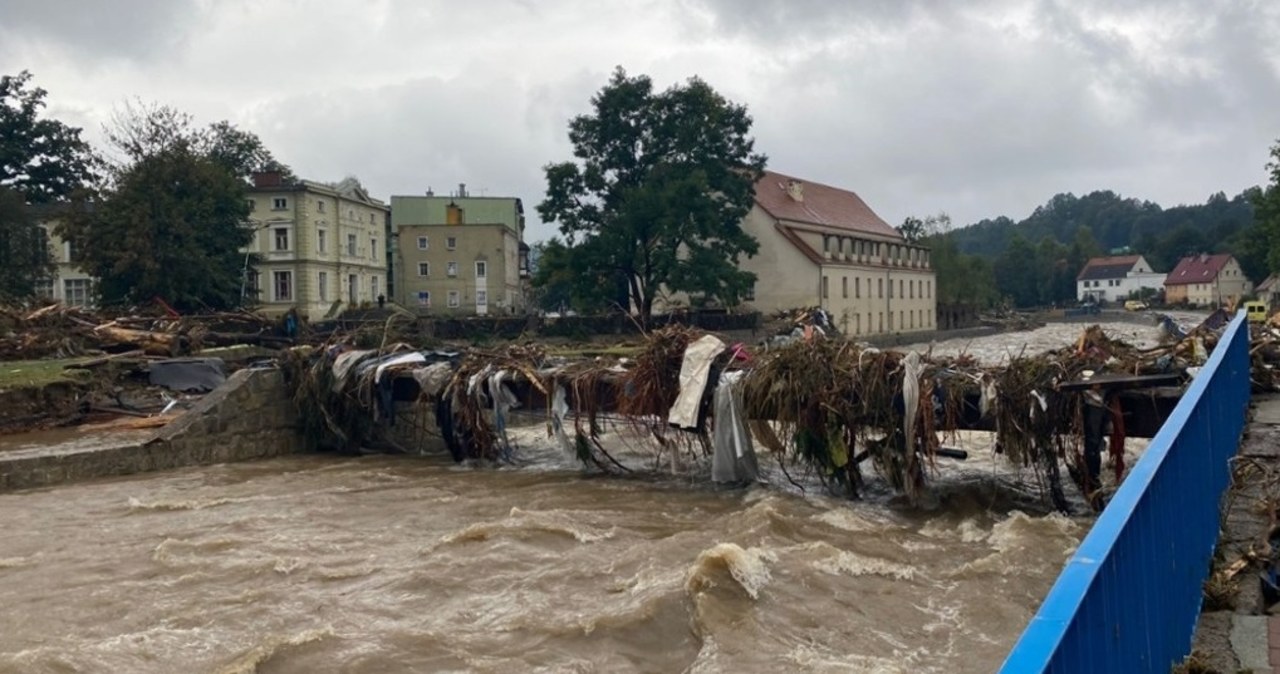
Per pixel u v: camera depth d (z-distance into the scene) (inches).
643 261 2108.8
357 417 757.3
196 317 1503.4
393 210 3503.9
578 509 517.7
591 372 635.5
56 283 2647.6
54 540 459.5
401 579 379.2
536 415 825.5
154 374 1089.4
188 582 385.7
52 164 2596.0
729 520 479.2
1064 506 498.6
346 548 437.7
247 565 405.4
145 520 504.4
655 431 612.1
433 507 537.0
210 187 2054.6
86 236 1932.8
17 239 2018.9
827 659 290.7
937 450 515.5
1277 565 246.4
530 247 4650.6
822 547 405.7
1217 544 264.8
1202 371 275.0
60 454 618.8
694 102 2091.5
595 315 2153.1
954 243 3821.4
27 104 2566.4
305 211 2716.5
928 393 507.8
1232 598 223.8
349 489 598.5
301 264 2711.6
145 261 1886.1
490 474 654.5
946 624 323.6
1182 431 197.8
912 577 377.7
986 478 568.7
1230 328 425.1
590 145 2118.6
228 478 643.5
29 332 1202.6
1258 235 3137.3
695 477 616.7
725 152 2139.5
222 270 2080.5
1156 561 159.3
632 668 294.8
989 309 4288.9
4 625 338.3
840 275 2760.8
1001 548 420.8
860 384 524.4
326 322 1713.8
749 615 324.8
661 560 394.0
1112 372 498.3
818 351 549.6
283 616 340.8
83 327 1262.3
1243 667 181.0
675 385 594.9
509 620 330.0
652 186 2023.9
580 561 402.9
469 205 3538.4
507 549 418.9
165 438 676.1
